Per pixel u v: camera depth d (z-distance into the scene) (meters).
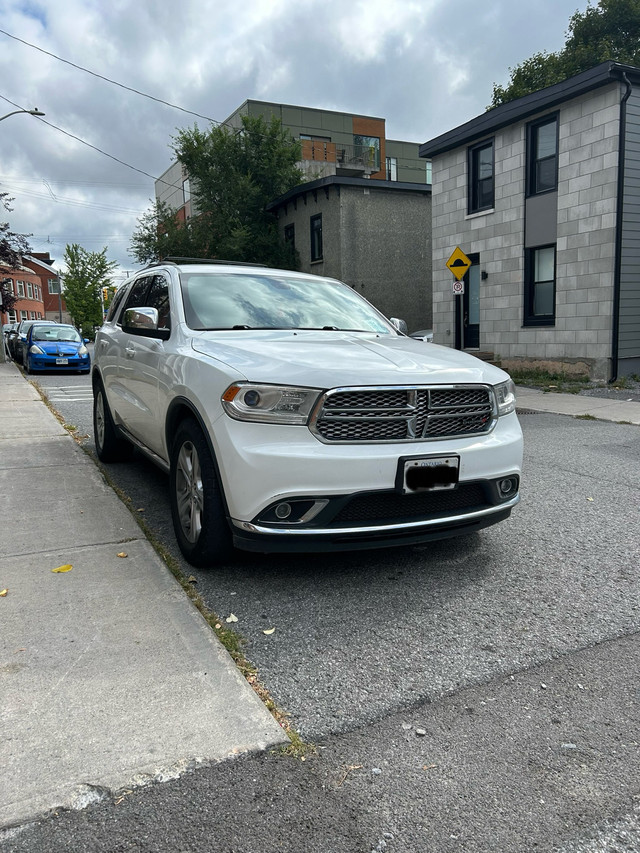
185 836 1.83
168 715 2.33
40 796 1.94
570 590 3.58
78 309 54.94
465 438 3.52
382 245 22.44
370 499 3.28
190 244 25.72
